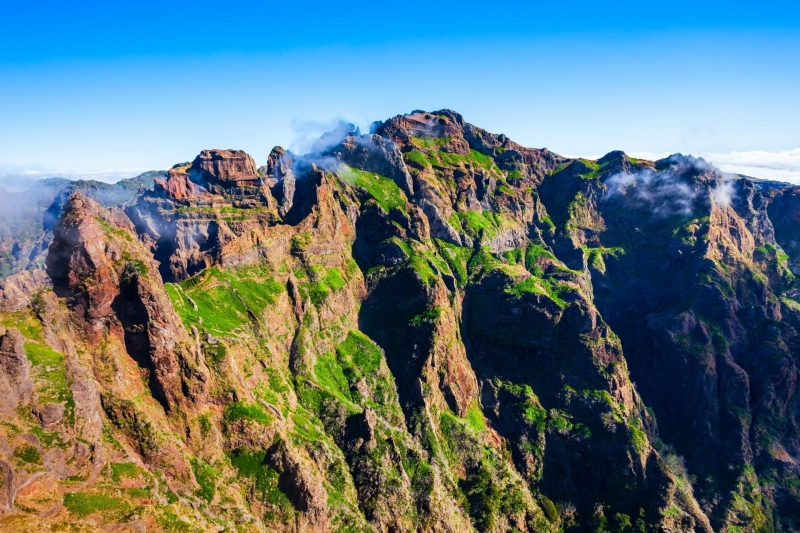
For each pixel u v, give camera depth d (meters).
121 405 118.50
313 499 137.50
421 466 176.25
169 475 119.19
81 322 124.12
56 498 96.44
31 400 105.31
